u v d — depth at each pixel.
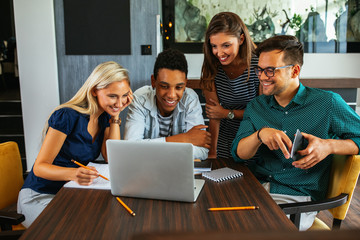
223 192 1.26
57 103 3.41
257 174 1.67
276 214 1.07
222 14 1.74
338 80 3.29
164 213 1.09
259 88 1.89
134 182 1.19
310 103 1.49
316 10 3.98
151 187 1.18
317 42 4.05
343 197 1.33
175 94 1.57
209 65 1.91
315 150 1.29
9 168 1.58
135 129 1.74
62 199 1.20
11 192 1.59
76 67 3.42
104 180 1.38
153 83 1.69
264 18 3.98
